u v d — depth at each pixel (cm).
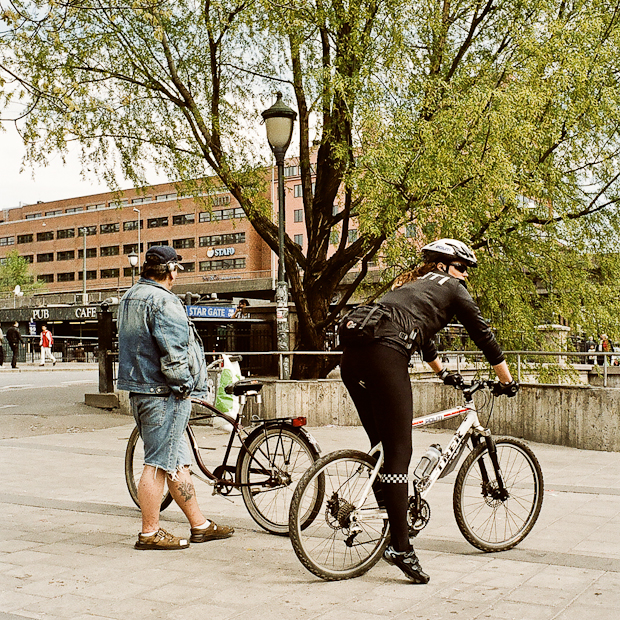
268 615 340
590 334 1202
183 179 1342
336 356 1295
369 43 1126
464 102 982
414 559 389
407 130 1017
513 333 1162
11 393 1670
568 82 1056
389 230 1018
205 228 8719
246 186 1313
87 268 9788
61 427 1097
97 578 397
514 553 445
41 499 604
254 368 1258
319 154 1327
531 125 1001
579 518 537
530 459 468
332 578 394
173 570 412
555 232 1167
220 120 1302
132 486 567
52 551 451
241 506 580
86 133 1237
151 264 467
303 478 394
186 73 1302
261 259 8475
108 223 9594
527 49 1063
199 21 1205
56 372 2820
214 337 1508
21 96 897
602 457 820
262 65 1291
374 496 412
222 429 518
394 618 335
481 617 335
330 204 1334
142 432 464
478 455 446
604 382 907
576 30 1077
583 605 350
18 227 10500
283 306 1140
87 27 1188
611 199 1201
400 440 395
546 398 924
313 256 1343
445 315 415
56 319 4825
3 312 5169
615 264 1206
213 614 342
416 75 1134
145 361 456
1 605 355
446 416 432
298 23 1079
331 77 1044
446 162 992
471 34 1184
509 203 1053
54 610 348
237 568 417
